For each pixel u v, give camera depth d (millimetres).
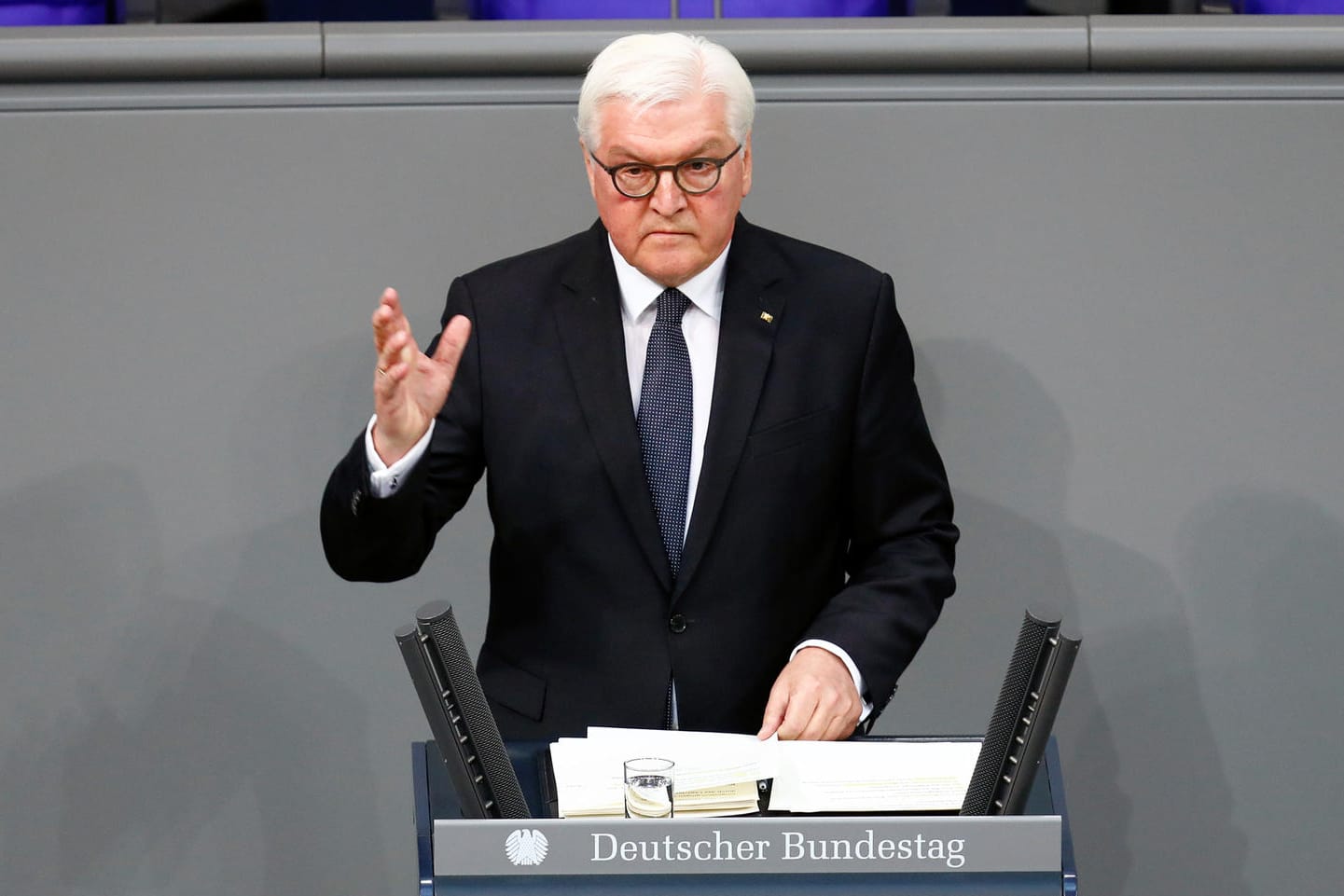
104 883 10812
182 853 10852
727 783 6062
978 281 10758
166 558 10711
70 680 10703
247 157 10578
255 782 10852
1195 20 10539
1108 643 10906
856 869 5684
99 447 10641
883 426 8453
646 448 8164
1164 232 10703
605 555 8148
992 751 5848
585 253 8469
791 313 8383
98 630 10703
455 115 10617
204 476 10703
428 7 11164
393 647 10859
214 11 11086
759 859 5664
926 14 11148
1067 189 10688
